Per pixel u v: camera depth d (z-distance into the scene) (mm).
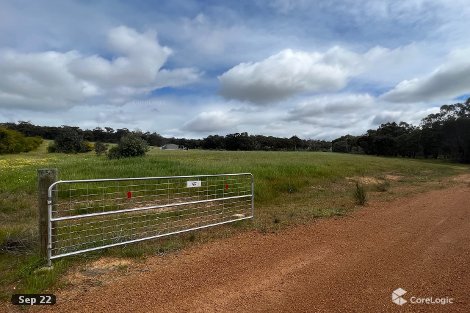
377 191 15117
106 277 4871
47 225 5250
